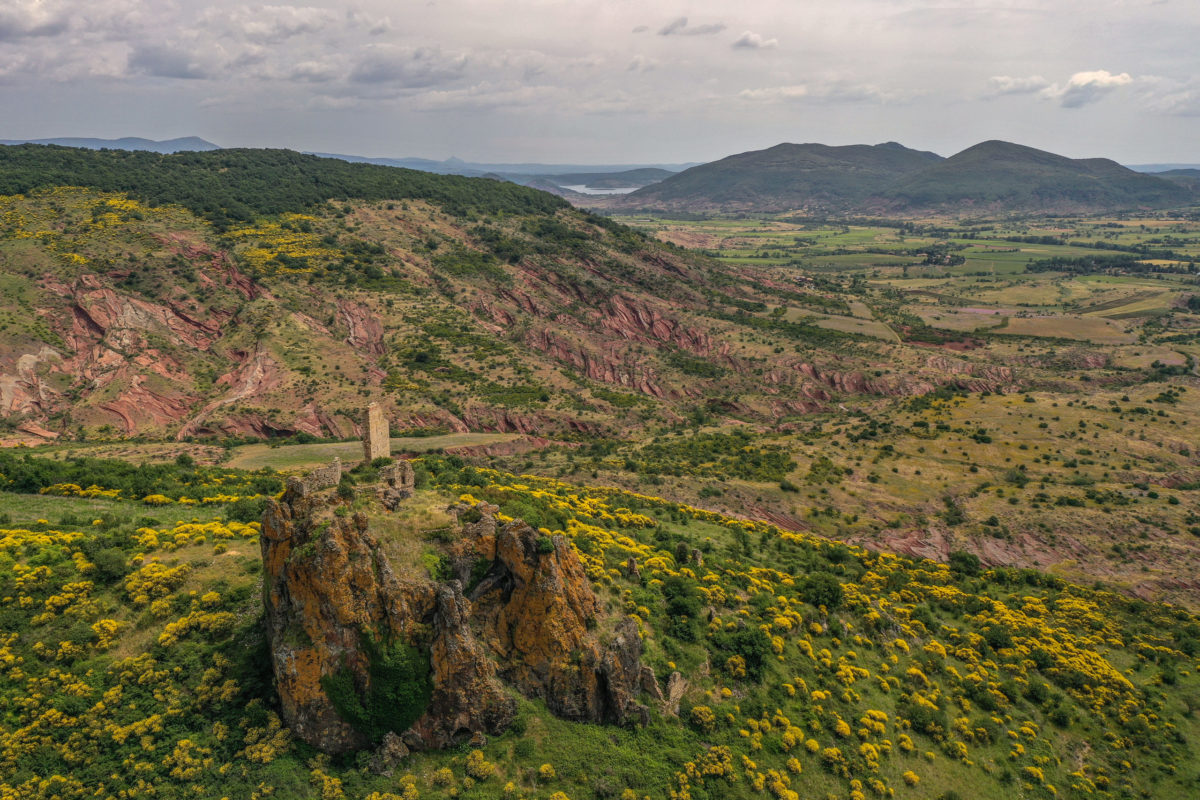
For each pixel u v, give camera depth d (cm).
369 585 4325
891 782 5272
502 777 4388
